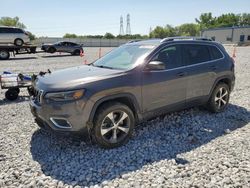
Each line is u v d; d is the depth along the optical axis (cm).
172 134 499
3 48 2230
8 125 553
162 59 492
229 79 625
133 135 490
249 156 412
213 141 471
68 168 379
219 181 343
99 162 395
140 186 334
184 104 537
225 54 620
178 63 517
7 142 467
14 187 335
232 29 6706
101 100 413
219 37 7044
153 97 476
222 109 627
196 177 354
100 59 557
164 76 485
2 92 862
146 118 483
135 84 446
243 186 333
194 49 554
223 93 621
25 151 433
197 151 431
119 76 434
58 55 2758
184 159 403
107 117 423
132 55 497
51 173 367
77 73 455
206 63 566
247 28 6425
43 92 412
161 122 555
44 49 2859
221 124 556
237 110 651
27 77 768
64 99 395
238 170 370
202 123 557
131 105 461
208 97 585
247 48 4059
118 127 438
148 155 417
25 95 835
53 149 439
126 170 373
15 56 2570
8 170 375
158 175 359
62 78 432
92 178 355
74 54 2838
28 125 552
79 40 6203
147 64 468
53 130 416
